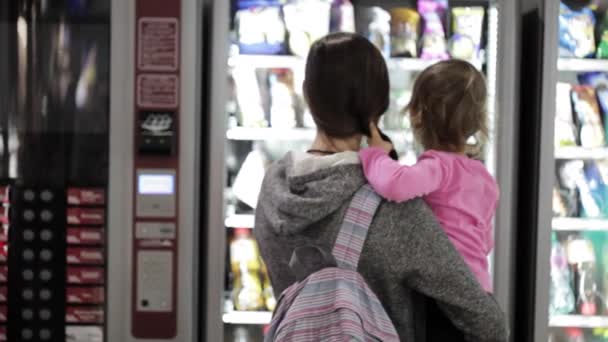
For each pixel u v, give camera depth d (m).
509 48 2.59
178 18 2.50
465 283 1.38
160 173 2.51
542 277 2.64
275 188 1.47
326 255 1.37
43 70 2.56
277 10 2.82
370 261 1.38
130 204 2.52
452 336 1.61
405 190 1.38
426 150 1.81
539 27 2.67
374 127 1.51
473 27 2.83
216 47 2.54
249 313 2.71
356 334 1.28
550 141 2.61
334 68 1.43
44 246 2.56
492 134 2.68
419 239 1.38
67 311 2.58
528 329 2.73
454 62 1.81
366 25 2.91
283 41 2.83
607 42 2.82
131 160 2.51
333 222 1.40
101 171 2.56
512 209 2.71
